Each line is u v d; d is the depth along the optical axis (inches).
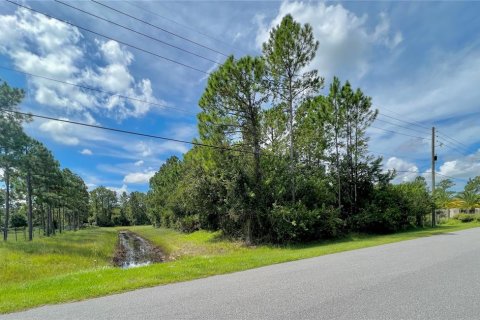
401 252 473.4
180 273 332.8
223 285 275.1
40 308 220.1
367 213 1027.3
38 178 1266.0
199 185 980.6
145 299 235.0
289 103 866.1
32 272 529.3
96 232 1894.7
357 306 203.5
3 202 1334.9
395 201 1108.5
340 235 932.0
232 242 932.6
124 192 4045.3
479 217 1631.4
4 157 965.2
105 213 3767.2
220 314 193.3
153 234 1790.1
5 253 692.1
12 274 508.1
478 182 2031.3
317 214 823.7
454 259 389.7
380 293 234.5
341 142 1081.4
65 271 551.2
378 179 1130.0
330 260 415.2
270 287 261.0
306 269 348.2
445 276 291.9
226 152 900.0
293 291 245.0
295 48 828.0
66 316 199.8
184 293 249.8
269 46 849.5
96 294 253.4
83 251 823.7
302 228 797.2
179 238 1330.0
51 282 322.0
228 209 904.3
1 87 910.4
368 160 1106.1
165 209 1966.0
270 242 850.1
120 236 1839.3
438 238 700.7
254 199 849.5
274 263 406.6
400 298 220.5
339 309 197.8
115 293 257.9
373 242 669.9
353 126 1079.6
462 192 2071.9
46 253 720.3
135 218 3718.0
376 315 186.1
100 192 3762.3
